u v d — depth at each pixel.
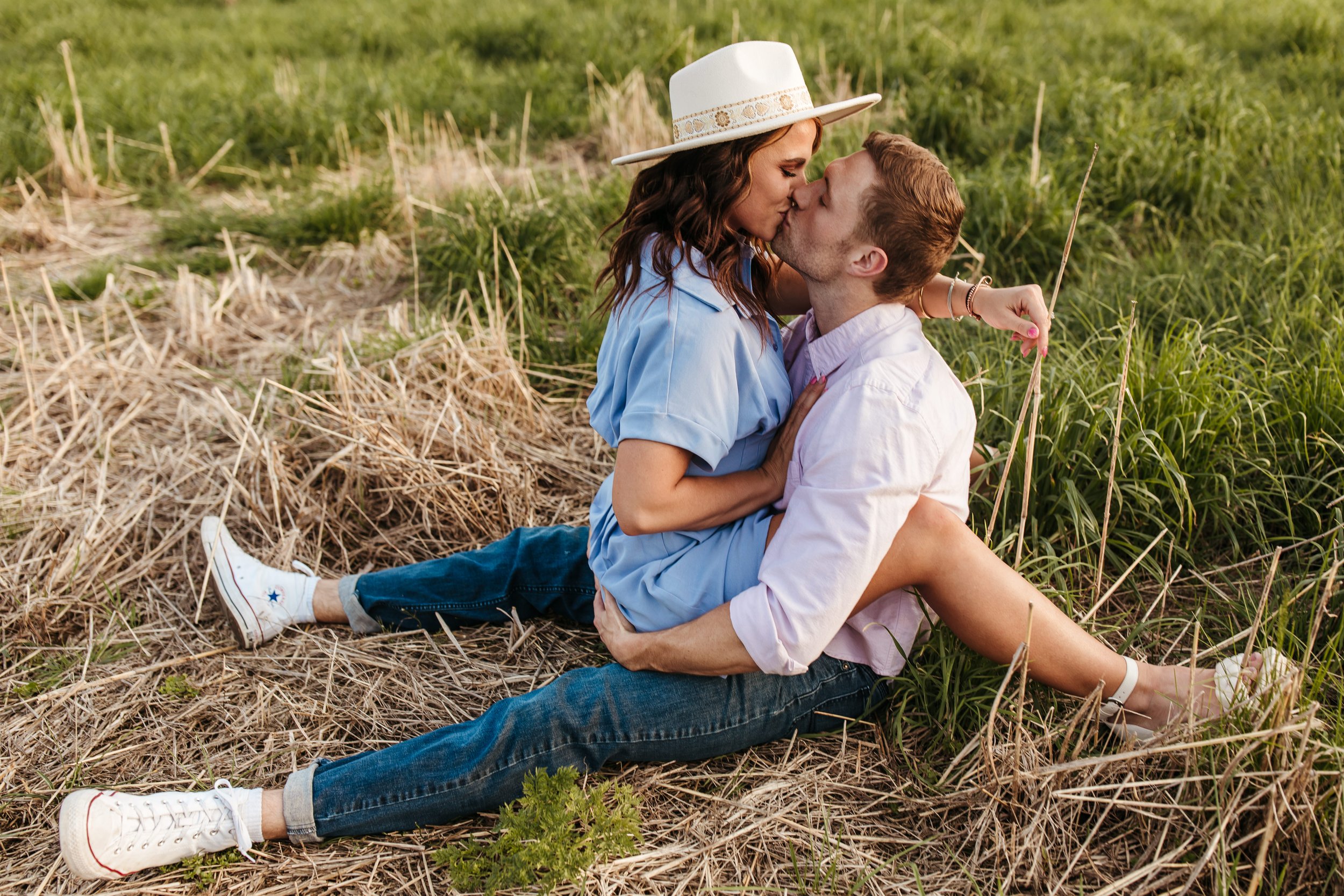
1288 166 4.36
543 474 3.04
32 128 6.04
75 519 2.82
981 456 2.41
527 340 3.68
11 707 2.26
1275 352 3.03
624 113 5.97
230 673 2.34
